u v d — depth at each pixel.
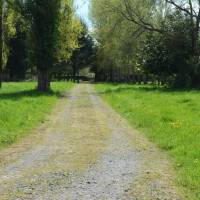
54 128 19.92
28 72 101.94
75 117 24.31
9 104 27.84
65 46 49.59
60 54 48.59
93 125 20.95
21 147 15.27
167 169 11.91
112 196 9.46
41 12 46.44
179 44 53.12
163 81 58.22
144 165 12.41
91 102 35.22
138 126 20.31
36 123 21.30
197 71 52.47
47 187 10.12
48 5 46.50
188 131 17.23
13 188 10.02
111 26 55.19
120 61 70.25
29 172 11.55
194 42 52.97
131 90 48.19
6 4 49.16
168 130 17.94
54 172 11.53
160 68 54.59
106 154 13.98
